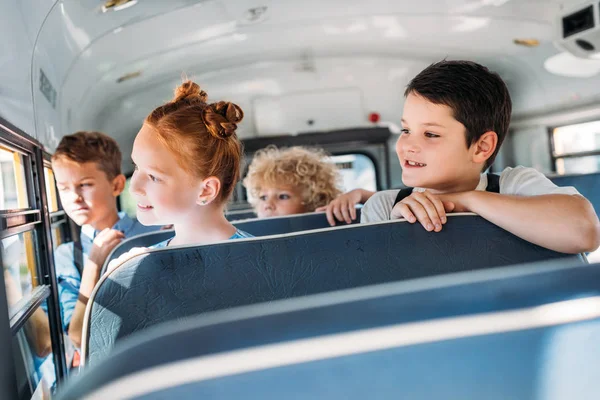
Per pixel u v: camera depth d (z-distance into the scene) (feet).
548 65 15.55
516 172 5.11
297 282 3.79
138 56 13.07
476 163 4.89
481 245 4.07
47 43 7.80
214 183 4.37
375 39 16.39
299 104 20.03
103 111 16.38
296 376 1.64
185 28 12.12
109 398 1.49
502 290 1.83
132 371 1.53
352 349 1.67
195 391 1.57
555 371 1.86
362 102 20.22
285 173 8.83
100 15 9.34
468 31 15.12
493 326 1.77
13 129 5.18
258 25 13.53
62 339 6.48
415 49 17.56
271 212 9.00
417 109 4.70
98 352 3.53
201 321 1.72
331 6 12.85
